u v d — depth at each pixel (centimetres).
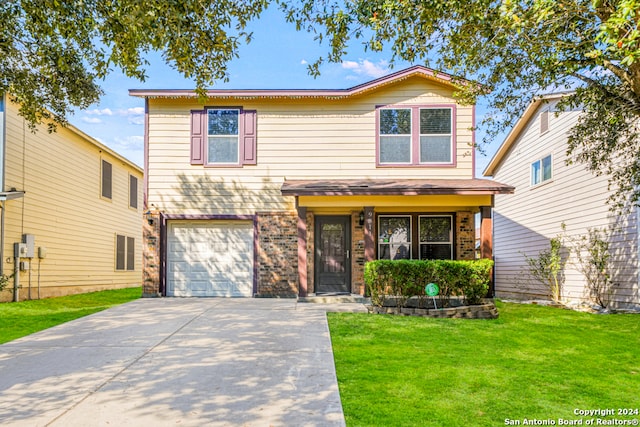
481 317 915
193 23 721
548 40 667
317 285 1179
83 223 1584
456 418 399
